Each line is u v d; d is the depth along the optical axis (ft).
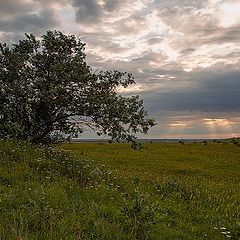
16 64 44.29
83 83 46.73
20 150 36.45
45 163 34.37
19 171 27.91
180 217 23.32
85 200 22.02
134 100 47.39
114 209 19.85
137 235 15.84
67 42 48.98
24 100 45.03
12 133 43.19
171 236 17.42
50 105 46.60
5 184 23.43
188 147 157.07
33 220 15.06
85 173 34.58
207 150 140.67
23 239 11.93
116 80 49.93
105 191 26.40
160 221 18.52
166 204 26.05
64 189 24.21
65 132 50.37
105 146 134.62
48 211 15.47
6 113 43.98
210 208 28.91
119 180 36.17
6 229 13.28
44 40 48.70
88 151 98.27
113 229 15.17
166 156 101.09
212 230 20.48
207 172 67.72
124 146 140.67
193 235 18.81
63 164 36.50
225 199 34.12
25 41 50.08
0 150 35.06
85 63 48.42
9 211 16.15
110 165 63.26
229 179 60.13
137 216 16.76
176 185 38.32
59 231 13.89
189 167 74.08
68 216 16.67
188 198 32.65
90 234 14.64
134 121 47.03
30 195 19.79
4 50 46.62
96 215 18.04
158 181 39.37
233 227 21.48
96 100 45.19
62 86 45.29
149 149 129.59
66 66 46.24
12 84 43.55
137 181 38.09
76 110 46.21
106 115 47.03
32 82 44.06
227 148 157.79
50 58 48.93
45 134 49.80
